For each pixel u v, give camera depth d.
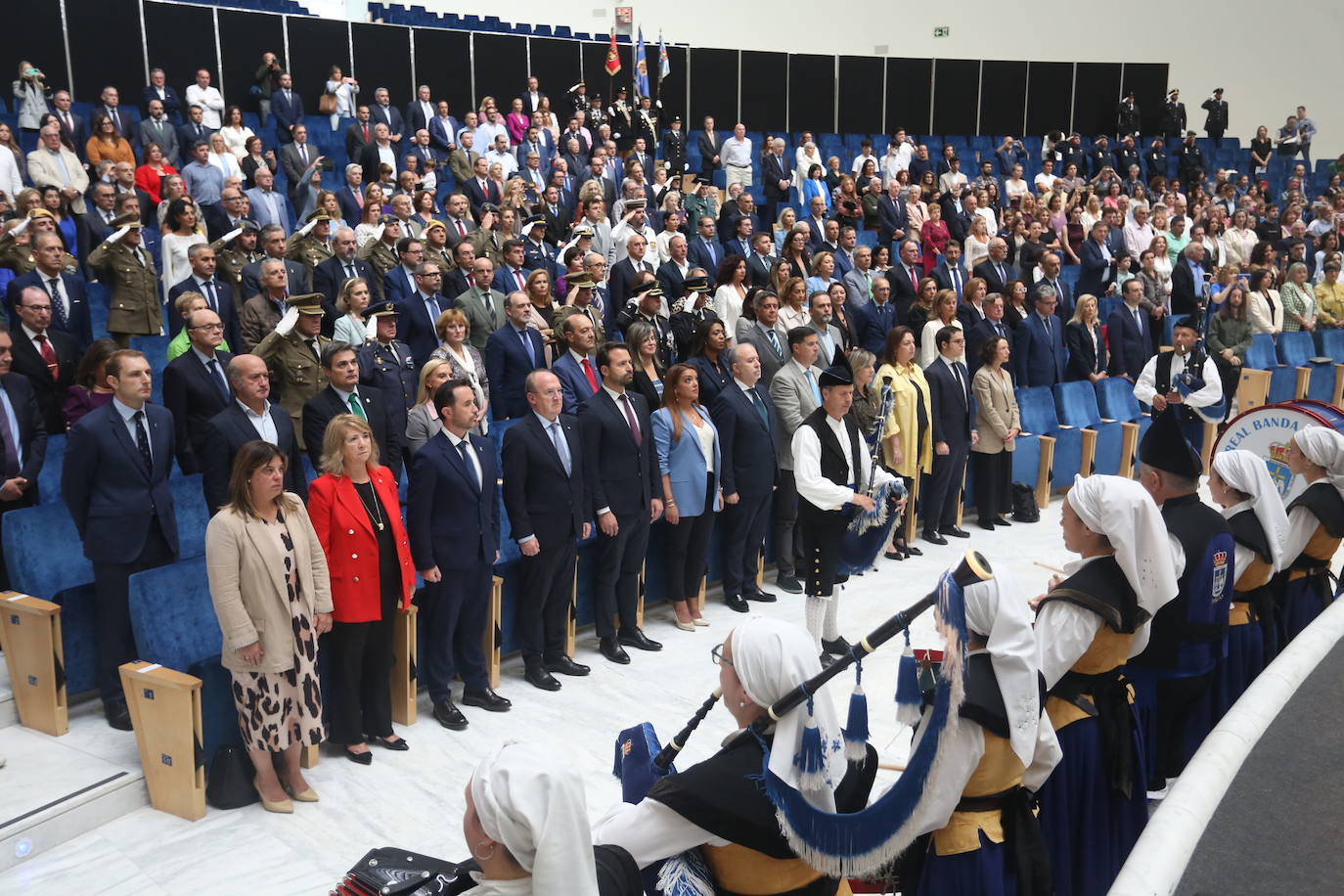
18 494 5.09
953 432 7.99
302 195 11.04
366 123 13.24
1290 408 5.37
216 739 4.44
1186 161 20.06
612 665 5.83
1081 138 20.56
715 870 2.23
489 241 9.47
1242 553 3.88
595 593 6.13
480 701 5.27
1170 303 12.65
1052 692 3.03
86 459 4.57
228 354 5.84
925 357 8.79
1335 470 4.18
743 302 8.02
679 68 19.91
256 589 4.13
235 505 4.15
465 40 17.69
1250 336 11.00
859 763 2.41
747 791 2.11
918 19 22.05
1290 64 21.81
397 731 5.02
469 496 5.07
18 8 14.14
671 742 2.53
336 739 4.70
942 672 2.18
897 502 5.41
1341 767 1.92
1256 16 21.80
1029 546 7.98
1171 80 22.42
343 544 4.55
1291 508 4.23
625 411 5.93
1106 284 12.71
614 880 1.97
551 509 5.44
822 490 5.27
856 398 6.93
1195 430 8.87
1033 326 9.49
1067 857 2.96
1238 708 2.19
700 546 6.39
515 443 5.38
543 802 1.77
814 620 5.54
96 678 5.02
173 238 7.95
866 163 15.11
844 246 11.17
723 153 16.11
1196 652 3.53
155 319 7.50
